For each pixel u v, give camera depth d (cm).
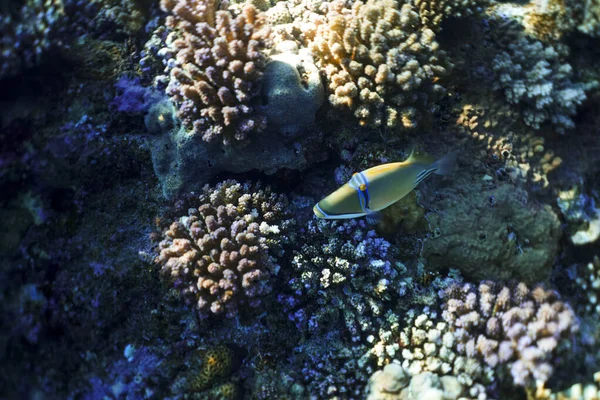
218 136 74
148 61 81
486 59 83
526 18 86
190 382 74
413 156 57
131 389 75
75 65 82
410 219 76
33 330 77
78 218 81
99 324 76
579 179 84
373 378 74
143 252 77
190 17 75
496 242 75
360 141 79
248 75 71
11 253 80
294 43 79
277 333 76
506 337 73
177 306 76
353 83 73
